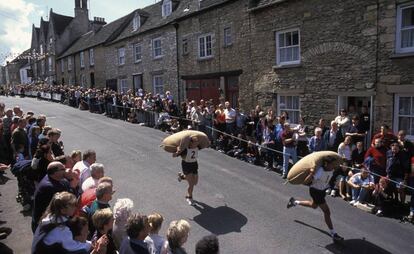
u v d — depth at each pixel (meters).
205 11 17.66
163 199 8.46
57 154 7.64
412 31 9.99
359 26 11.05
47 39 46.22
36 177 6.60
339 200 8.71
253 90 15.23
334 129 10.16
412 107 10.09
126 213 4.70
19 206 7.90
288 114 13.88
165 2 21.92
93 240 4.59
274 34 13.99
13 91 44.28
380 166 8.44
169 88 21.25
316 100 12.57
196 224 7.18
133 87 25.66
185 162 8.09
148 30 22.67
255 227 7.07
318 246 6.36
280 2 13.34
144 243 4.14
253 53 15.04
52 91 33.84
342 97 11.84
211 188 9.25
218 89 17.38
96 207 4.93
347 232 6.93
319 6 12.15
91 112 24.03
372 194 8.05
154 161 11.72
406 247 6.35
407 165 8.12
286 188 9.30
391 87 10.38
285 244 6.41
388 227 7.17
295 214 7.72
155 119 17.80
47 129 8.44
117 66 27.66
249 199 8.53
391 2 10.22
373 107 10.89
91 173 5.86
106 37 29.31
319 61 12.34
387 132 8.78
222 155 12.70
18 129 8.43
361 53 11.07
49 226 3.94
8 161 9.73
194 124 14.63
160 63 22.00
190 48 19.12
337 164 6.91
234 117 13.12
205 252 3.57
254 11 14.65
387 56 10.43
